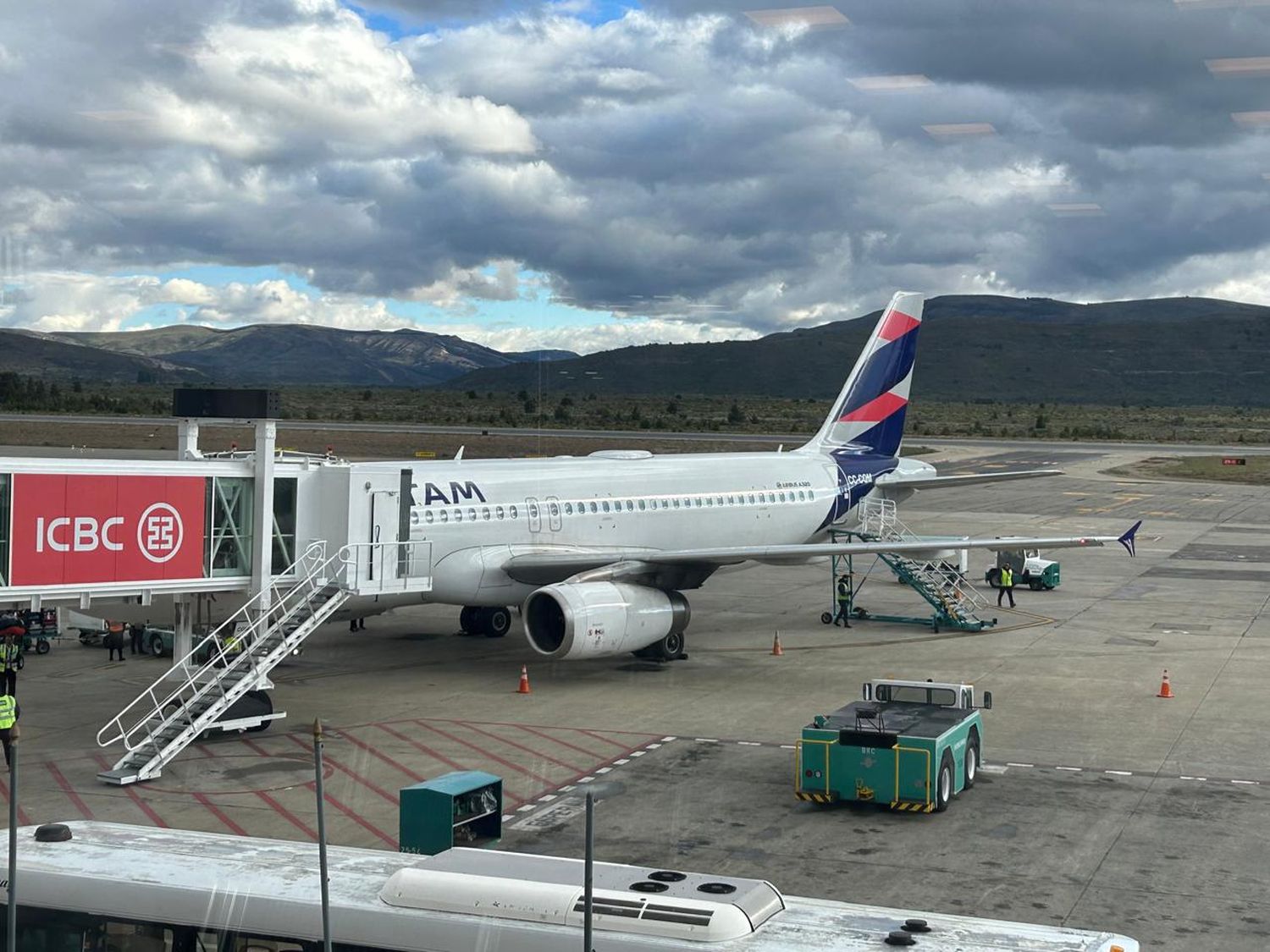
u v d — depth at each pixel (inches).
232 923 473.1
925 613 1863.9
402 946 452.8
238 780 940.0
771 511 1807.3
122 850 526.6
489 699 1254.3
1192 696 1279.5
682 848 784.9
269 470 1159.6
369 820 838.5
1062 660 1483.8
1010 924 449.4
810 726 1125.7
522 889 456.8
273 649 1117.7
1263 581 2194.9
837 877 738.2
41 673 1376.7
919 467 2096.5
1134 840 811.4
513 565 1425.9
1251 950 628.4
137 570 1071.0
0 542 978.7
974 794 923.4
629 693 1289.4
